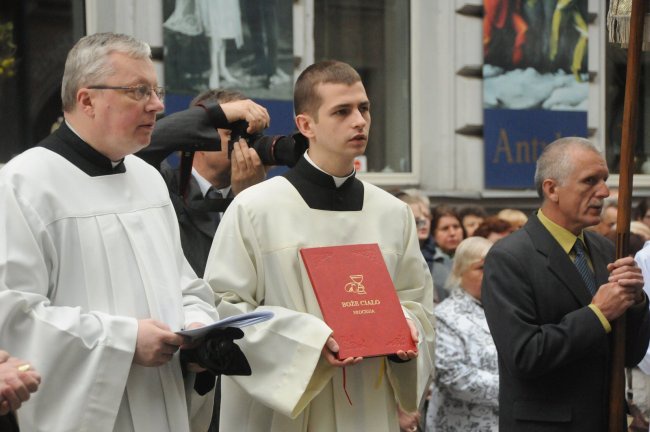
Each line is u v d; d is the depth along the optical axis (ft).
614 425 13.12
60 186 10.32
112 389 9.91
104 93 10.33
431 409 17.16
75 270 10.25
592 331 12.85
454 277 17.48
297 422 12.05
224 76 26.53
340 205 12.37
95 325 9.95
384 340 11.59
